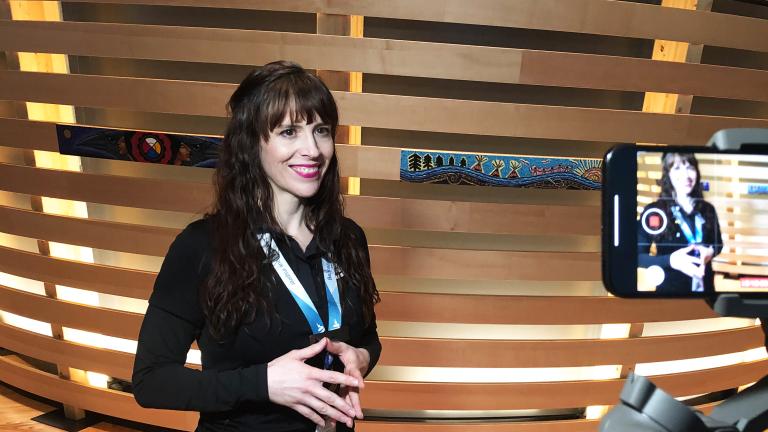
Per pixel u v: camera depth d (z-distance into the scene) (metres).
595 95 1.74
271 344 0.82
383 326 1.95
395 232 1.83
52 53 1.68
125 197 1.79
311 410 0.75
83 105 1.71
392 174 1.66
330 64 1.57
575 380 1.99
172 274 0.81
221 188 0.84
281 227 0.86
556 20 1.53
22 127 1.78
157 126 1.81
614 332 1.98
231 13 1.68
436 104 1.59
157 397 0.76
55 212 1.97
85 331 2.11
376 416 2.10
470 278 1.79
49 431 2.19
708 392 2.10
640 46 1.72
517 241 1.85
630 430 0.47
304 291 0.85
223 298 0.77
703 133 1.68
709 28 1.59
